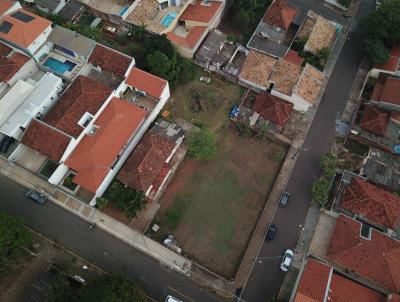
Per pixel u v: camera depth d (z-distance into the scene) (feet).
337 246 181.16
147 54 218.59
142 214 191.83
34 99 196.75
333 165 206.80
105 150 191.01
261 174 208.85
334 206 195.31
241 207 199.72
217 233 192.65
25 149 197.57
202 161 209.26
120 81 214.07
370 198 188.96
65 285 163.94
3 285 172.55
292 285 181.98
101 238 186.19
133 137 199.41
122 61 211.20
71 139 187.42
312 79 223.10
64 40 214.69
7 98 194.18
